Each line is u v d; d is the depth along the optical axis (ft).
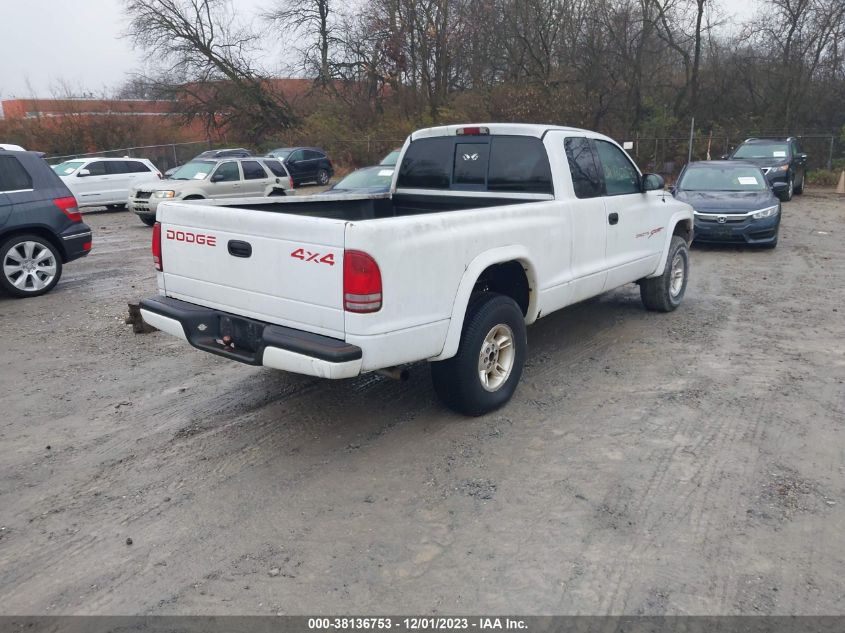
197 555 10.61
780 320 23.21
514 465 13.21
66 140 104.01
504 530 11.09
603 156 19.44
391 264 11.93
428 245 12.64
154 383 18.07
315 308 12.25
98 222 56.65
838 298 26.30
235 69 119.34
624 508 11.64
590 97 90.84
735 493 12.05
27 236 27.99
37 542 11.04
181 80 118.83
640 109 95.71
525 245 15.37
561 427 14.85
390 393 17.02
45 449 14.33
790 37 91.04
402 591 9.70
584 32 92.58
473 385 14.65
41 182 28.58
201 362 19.71
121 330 23.13
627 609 9.25
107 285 30.58
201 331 14.17
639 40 93.35
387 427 15.05
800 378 17.56
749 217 35.76
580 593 9.57
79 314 25.34
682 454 13.51
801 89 92.02
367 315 11.73
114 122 107.76
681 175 41.86
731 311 24.49
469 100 96.12
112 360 20.01
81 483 12.89
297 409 16.16
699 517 11.34
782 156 64.08
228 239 13.44
